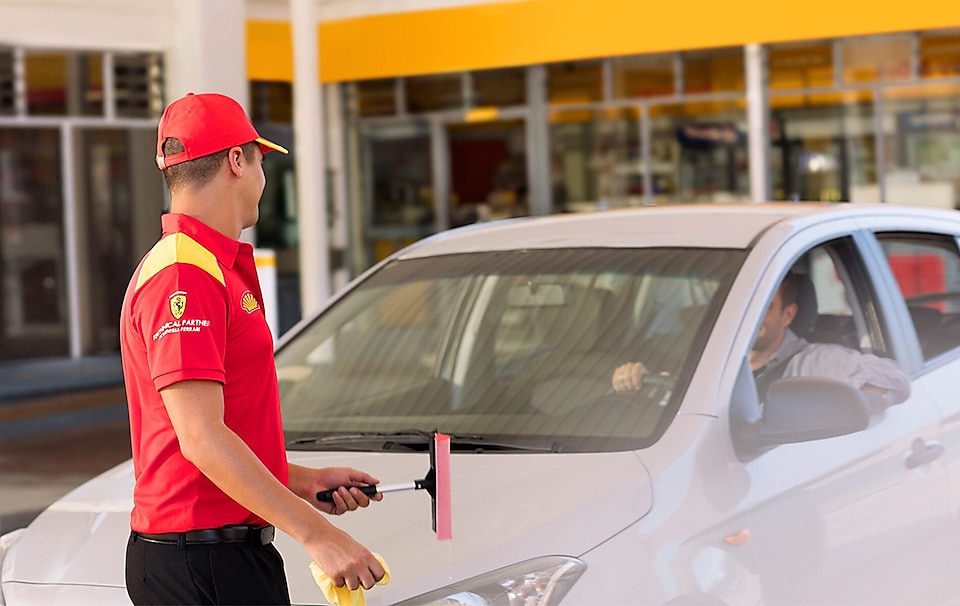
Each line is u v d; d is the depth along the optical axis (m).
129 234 18.62
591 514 3.46
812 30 15.98
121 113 17.95
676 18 16.67
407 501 3.66
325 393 4.73
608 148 17.53
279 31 18.30
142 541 3.22
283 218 18.30
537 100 17.92
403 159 18.81
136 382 3.21
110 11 16.92
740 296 4.25
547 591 3.27
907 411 4.54
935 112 15.70
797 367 4.47
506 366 4.52
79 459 12.19
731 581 3.60
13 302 18.19
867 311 4.77
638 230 4.88
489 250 5.07
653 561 3.45
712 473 3.73
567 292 4.61
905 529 4.33
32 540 3.93
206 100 3.28
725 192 16.81
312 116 12.84
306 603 3.32
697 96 16.88
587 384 4.20
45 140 17.94
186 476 3.15
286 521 3.05
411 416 4.47
